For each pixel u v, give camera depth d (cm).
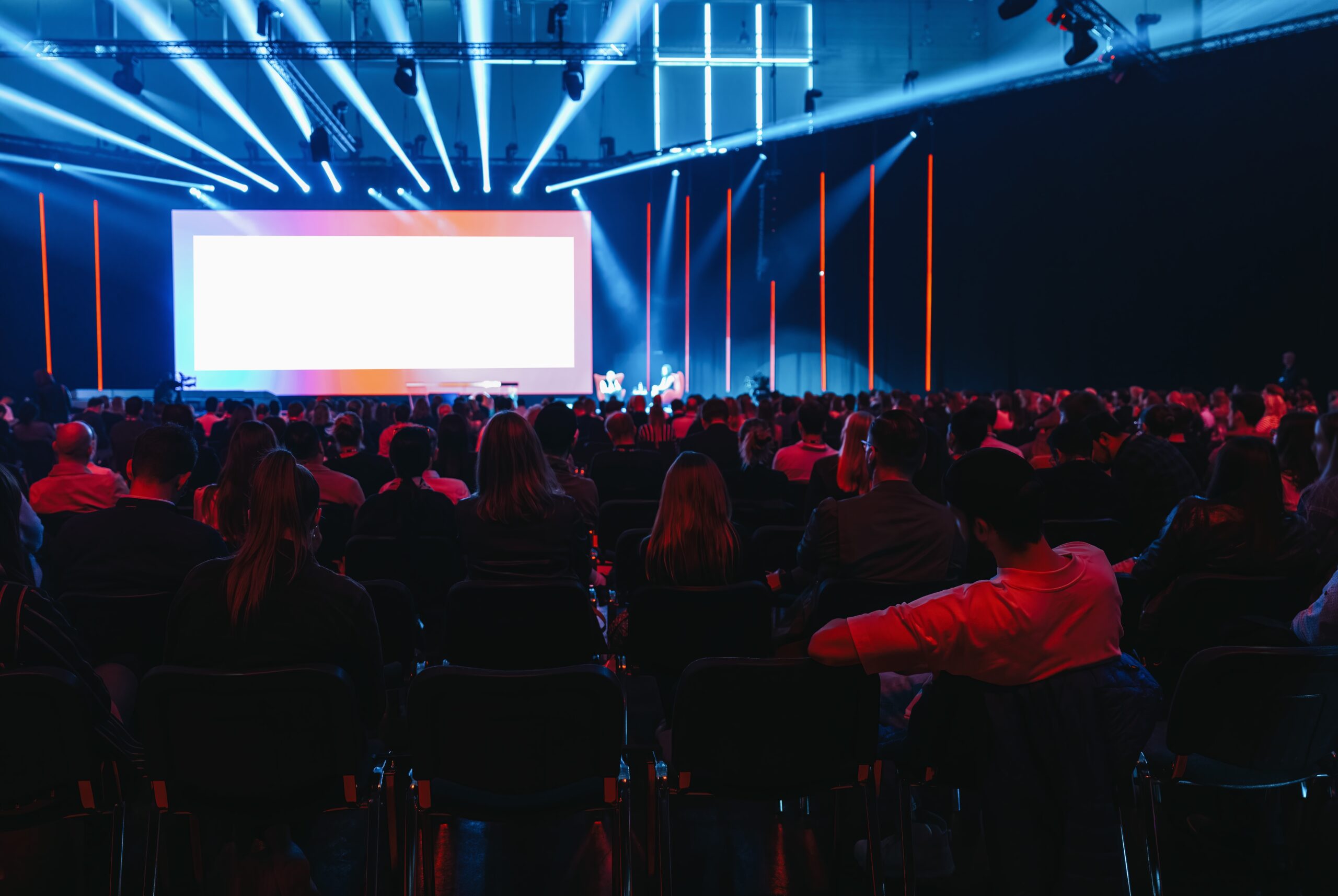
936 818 291
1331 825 273
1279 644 275
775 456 672
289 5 1529
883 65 1798
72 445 438
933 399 966
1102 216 1277
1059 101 1327
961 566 301
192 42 1240
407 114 1794
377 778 249
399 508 389
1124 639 347
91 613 282
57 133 1656
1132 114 1221
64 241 1641
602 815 321
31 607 229
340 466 537
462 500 331
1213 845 300
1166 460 421
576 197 1800
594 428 889
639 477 584
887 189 1617
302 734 227
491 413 995
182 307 1689
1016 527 199
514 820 238
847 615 285
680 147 1681
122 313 1698
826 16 1789
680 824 319
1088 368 1317
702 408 769
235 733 225
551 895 278
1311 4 1044
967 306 1509
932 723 212
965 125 1484
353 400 1381
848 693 236
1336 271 985
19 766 222
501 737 228
